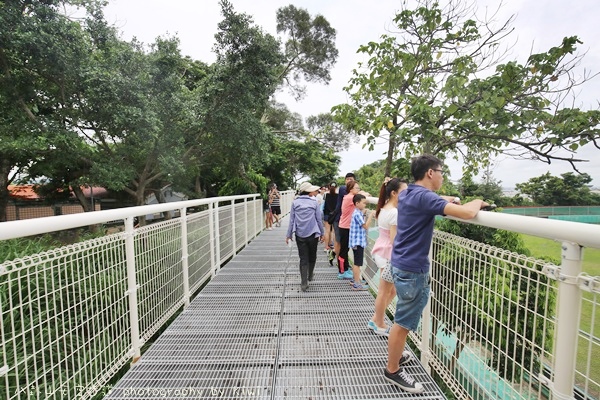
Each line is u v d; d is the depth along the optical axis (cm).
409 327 195
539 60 320
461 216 163
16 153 927
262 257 606
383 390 211
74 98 1004
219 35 1227
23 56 867
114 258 233
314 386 215
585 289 120
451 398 267
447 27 403
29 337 203
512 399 155
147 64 1051
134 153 1218
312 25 2072
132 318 253
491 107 317
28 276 158
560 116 320
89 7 1020
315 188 429
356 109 462
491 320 173
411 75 417
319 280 452
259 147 1402
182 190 1858
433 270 247
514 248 319
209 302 370
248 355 255
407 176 411
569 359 128
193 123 1167
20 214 1841
